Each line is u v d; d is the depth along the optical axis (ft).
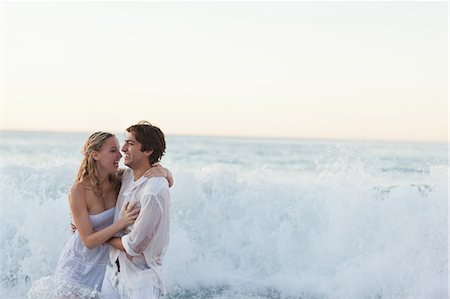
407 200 26.14
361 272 24.13
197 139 151.94
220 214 27.68
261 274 25.20
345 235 25.94
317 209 27.30
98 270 14.56
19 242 25.34
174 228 26.96
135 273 13.85
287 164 104.47
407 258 24.59
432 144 135.85
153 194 13.43
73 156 110.93
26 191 27.71
